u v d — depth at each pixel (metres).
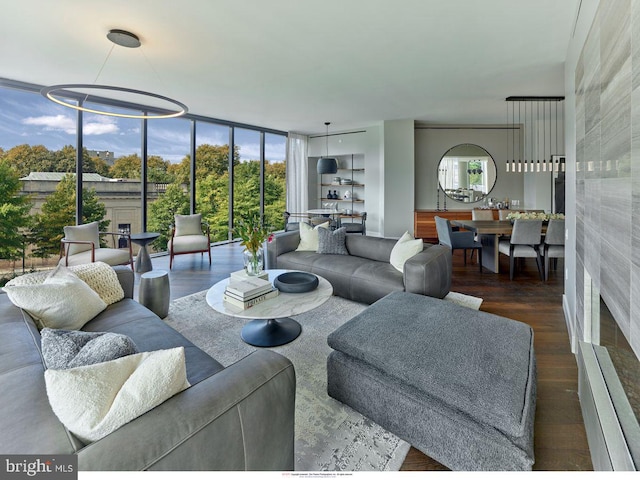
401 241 3.45
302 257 3.90
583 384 1.72
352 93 4.64
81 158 4.68
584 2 2.03
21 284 1.83
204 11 2.49
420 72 3.80
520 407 1.27
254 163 7.23
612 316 1.36
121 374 0.93
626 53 1.11
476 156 7.12
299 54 3.27
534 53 3.27
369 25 2.71
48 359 1.05
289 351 2.37
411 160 6.59
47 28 2.73
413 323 1.92
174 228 5.18
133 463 0.76
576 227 2.37
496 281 4.25
